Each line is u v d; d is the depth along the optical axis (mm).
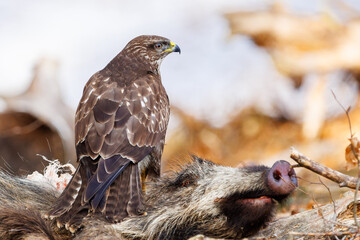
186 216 9664
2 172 11023
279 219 10281
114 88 11406
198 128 19156
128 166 10453
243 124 19094
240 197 9391
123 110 11000
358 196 10133
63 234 9898
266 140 18516
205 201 9570
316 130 17938
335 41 19547
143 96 11508
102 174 10070
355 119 17875
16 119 17344
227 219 9523
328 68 19188
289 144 18078
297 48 19734
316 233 9305
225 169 9719
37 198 10539
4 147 16922
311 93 18656
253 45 20781
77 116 11070
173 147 18922
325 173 9289
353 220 9812
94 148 10391
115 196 10039
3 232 9633
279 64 19672
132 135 10766
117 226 9758
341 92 18781
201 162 10070
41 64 18312
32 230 9664
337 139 17516
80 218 9664
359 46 19297
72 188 10117
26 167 16906
